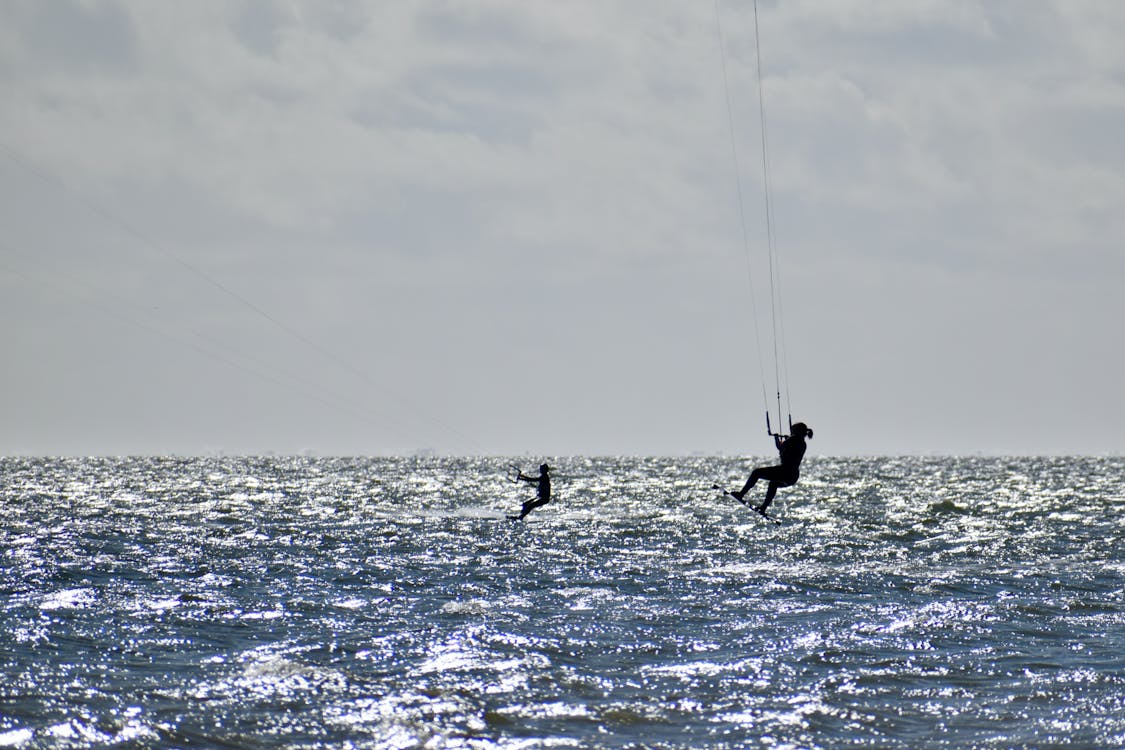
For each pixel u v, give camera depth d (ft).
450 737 274.98
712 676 333.62
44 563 574.56
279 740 271.90
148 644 370.32
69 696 302.45
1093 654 361.10
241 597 472.44
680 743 271.90
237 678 325.21
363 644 375.04
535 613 439.22
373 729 280.72
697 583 526.16
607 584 522.88
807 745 270.46
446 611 443.32
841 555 649.61
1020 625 410.93
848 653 363.35
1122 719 288.10
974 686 322.14
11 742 264.72
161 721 283.18
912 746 269.44
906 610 445.37
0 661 337.11
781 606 457.68
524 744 270.67
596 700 307.58
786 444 357.20
